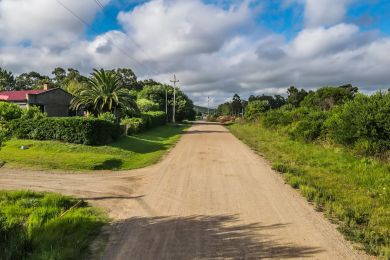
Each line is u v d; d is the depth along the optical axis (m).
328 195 10.82
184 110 78.81
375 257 6.57
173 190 11.92
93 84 35.66
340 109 24.67
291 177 13.52
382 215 9.01
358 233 7.63
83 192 11.62
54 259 6.06
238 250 6.83
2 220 7.63
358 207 9.59
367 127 17.06
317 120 25.02
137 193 11.56
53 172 14.77
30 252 6.42
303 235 7.67
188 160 18.66
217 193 11.47
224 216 9.03
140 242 7.20
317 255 6.62
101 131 21.64
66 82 89.50
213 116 129.62
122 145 22.70
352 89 60.94
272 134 32.97
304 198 10.84
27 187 12.08
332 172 14.62
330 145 21.11
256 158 19.39
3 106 25.53
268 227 8.19
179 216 9.04
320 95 52.03
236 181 13.34
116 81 35.94
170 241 7.27
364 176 13.38
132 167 16.59
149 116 41.50
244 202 10.38
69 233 7.46
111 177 14.24
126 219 8.77
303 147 22.47
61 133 20.69
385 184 12.13
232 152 22.03
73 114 42.44
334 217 8.96
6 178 13.39
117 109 36.53
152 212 9.39
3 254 6.21
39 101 37.62
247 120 61.34
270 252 6.74
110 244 7.08
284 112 38.66
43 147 19.30
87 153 18.81
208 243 7.18
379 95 18.06
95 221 8.38
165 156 20.20
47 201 9.80
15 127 21.19
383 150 16.58
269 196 11.09
